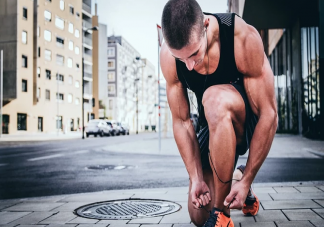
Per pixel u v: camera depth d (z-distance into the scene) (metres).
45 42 49.50
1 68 38.56
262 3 18.88
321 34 16.52
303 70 20.75
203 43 1.81
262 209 3.27
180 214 3.24
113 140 26.92
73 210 3.61
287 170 6.98
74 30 57.66
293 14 20.97
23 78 43.88
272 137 2.11
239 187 2.07
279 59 28.67
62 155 12.45
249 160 2.11
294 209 3.24
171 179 6.25
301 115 21.09
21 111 43.84
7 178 6.94
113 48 90.56
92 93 73.88
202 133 2.50
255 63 2.02
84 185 5.85
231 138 1.97
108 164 9.20
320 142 15.71
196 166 2.28
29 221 3.15
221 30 1.99
